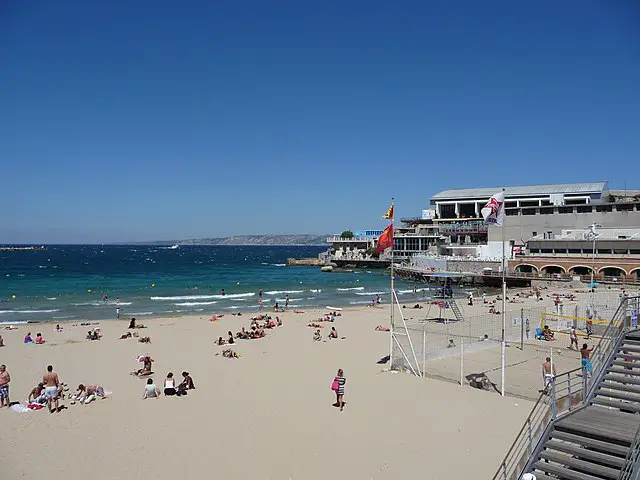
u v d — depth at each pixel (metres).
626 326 16.55
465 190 129.25
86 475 13.51
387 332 38.47
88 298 65.50
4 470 13.73
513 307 49.97
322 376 23.77
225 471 13.80
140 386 22.52
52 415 18.28
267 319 43.53
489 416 17.38
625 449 10.94
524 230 88.75
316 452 14.95
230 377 23.88
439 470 13.66
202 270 132.75
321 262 151.75
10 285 84.31
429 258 98.62
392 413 18.00
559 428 12.28
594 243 68.56
